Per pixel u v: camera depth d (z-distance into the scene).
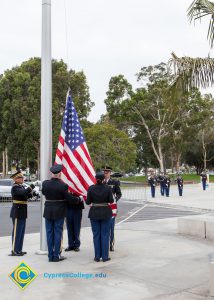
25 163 56.84
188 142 55.72
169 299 5.77
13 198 8.92
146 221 15.02
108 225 8.16
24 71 47.47
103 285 6.46
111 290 6.21
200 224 10.96
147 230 12.52
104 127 45.22
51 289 6.29
